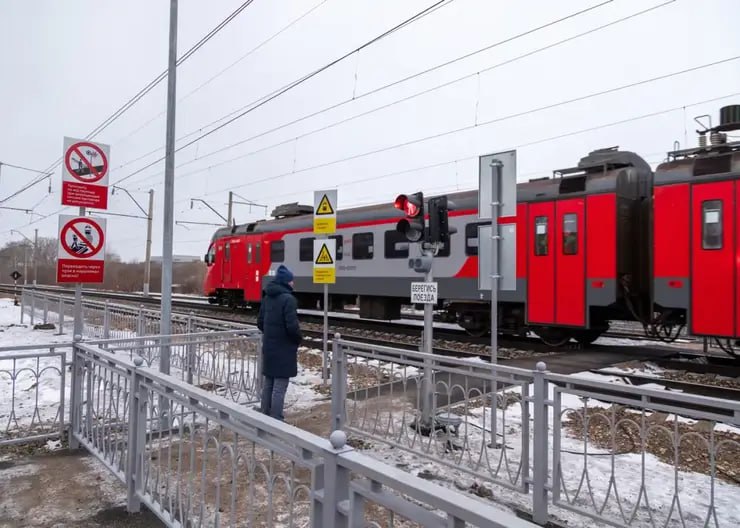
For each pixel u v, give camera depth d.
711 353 11.68
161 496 3.29
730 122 10.46
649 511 3.17
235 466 2.57
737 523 3.42
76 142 7.37
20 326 16.50
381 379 5.78
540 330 12.18
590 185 10.76
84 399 4.88
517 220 11.90
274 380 5.81
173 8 6.51
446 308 14.10
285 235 19.05
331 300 19.28
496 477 4.04
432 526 1.56
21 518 3.47
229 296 22.83
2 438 5.03
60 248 7.57
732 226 8.62
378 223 15.46
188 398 3.03
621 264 10.45
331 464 1.91
